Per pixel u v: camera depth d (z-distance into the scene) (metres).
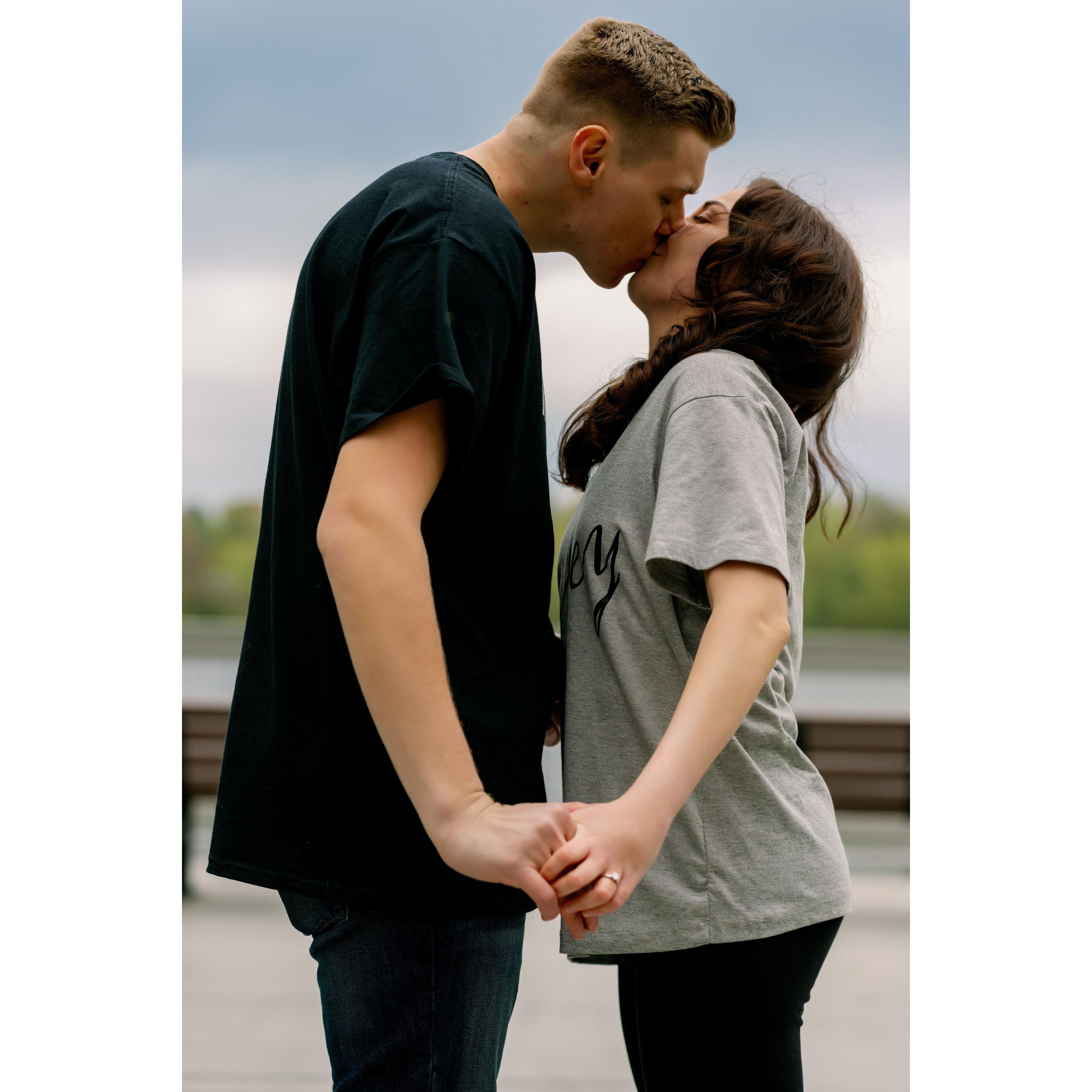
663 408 1.30
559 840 0.99
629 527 1.29
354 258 1.20
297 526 1.26
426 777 1.02
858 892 4.66
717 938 1.21
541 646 1.30
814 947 1.26
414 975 1.18
